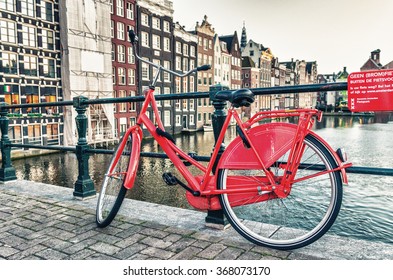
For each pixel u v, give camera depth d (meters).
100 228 2.55
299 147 1.92
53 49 27.83
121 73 34.25
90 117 30.84
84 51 29.61
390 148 30.84
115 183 2.62
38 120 26.33
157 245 2.22
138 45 35.53
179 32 42.06
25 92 25.34
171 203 15.27
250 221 2.42
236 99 2.04
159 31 38.44
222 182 2.14
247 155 2.07
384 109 1.92
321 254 2.02
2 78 23.70
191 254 2.07
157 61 38.41
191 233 2.40
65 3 27.92
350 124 68.75
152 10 37.22
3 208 3.12
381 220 10.98
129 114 35.19
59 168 22.11
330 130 52.47
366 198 13.50
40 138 26.75
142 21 36.03
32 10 25.83
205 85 48.97
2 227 2.62
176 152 2.35
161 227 2.54
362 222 10.75
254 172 2.08
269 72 76.81
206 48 49.12
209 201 2.22
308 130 1.92
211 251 2.10
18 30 24.67
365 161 24.41
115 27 33.12
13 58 24.53
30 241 2.34
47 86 27.22
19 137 25.34
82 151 3.41
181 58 42.88
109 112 32.12
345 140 37.56
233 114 2.14
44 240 2.35
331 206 1.90
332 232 10.04
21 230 2.54
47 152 27.05
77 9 28.81
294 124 1.98
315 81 111.25
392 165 22.72
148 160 24.50
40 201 3.35
